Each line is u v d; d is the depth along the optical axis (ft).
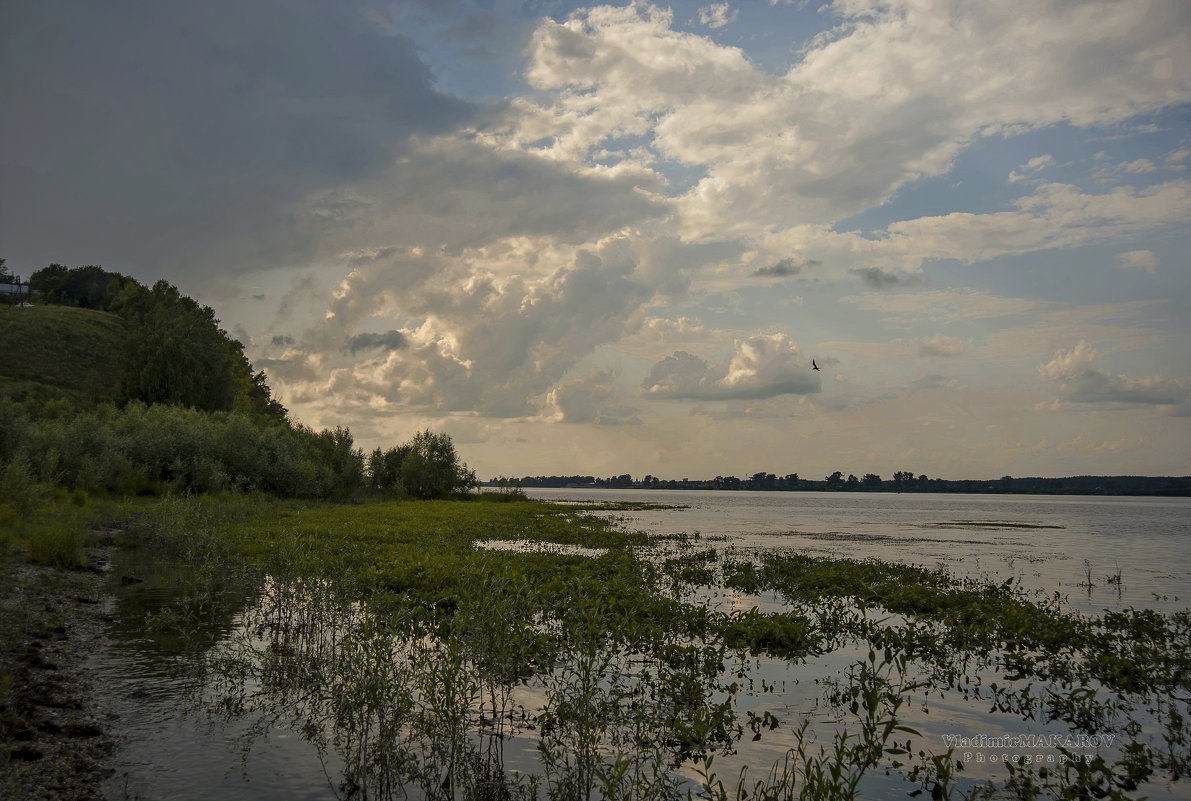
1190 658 40.81
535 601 47.67
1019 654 41.86
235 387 296.30
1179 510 388.37
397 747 26.00
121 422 165.58
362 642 28.58
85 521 86.58
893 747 28.12
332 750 25.64
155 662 34.53
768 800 21.53
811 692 34.63
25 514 80.33
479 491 298.56
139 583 54.95
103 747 24.57
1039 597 65.16
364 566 63.26
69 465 130.62
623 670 36.96
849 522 192.44
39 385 241.96
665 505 296.10
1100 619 53.88
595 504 283.18
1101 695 35.63
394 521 121.08
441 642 37.37
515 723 29.14
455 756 24.57
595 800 22.71
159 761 23.90
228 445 171.63
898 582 65.77
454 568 60.13
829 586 63.26
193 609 46.39
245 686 31.96
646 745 27.30
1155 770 26.53
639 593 53.72
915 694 35.01
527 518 146.61
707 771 25.31
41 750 23.54
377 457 236.63
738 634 44.09
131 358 223.92
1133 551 115.14
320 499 196.13
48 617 40.86
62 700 28.32
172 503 88.07
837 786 20.13
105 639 38.19
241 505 122.42
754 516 220.23
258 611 46.34
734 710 31.96
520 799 22.62
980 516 253.24
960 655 42.32
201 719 27.81
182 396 221.66
